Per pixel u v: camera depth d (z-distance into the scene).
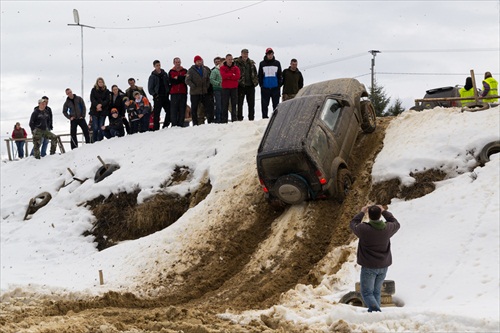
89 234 21.16
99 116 25.56
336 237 16.42
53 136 26.62
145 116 24.61
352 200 17.52
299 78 23.59
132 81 24.92
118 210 21.28
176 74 23.78
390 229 11.84
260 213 18.38
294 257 16.30
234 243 17.53
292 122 17.92
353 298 13.05
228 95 23.27
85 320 13.40
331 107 18.53
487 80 22.42
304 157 17.22
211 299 15.44
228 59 23.09
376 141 19.64
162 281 16.80
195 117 23.45
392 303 13.00
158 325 12.53
